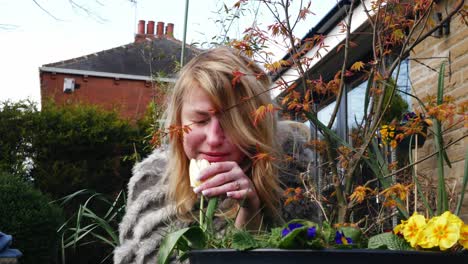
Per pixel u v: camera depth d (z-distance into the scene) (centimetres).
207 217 106
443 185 104
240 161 135
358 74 436
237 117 130
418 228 82
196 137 130
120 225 168
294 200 132
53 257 523
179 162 141
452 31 319
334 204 122
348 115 466
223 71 131
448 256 80
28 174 864
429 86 338
